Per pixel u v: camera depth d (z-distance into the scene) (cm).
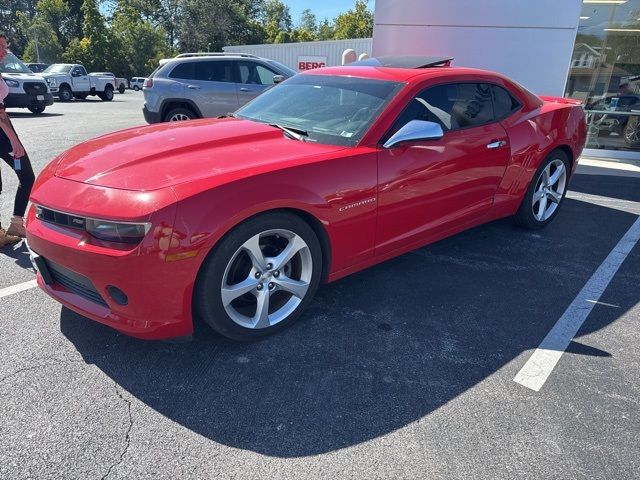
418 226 348
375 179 302
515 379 256
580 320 319
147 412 225
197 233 232
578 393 246
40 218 262
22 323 293
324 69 405
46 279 270
